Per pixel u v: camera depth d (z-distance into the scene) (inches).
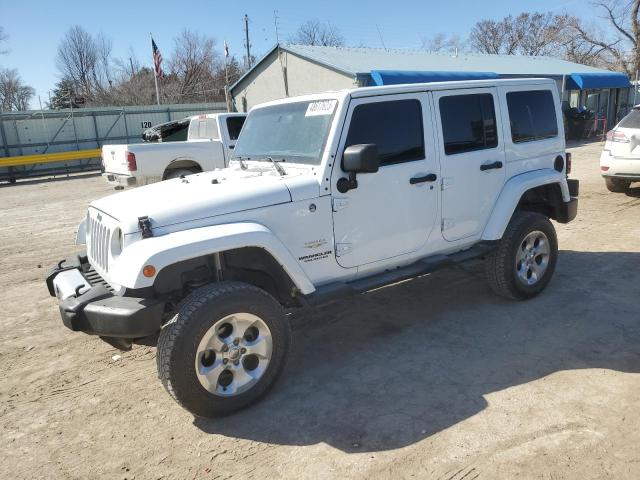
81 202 534.6
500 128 189.8
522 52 2399.1
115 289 132.6
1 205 548.1
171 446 126.6
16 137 936.9
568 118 934.4
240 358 135.5
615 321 180.2
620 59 1696.6
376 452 119.4
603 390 138.1
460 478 109.4
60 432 135.1
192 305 126.8
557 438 119.5
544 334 173.6
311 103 162.2
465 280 229.3
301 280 142.6
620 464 110.2
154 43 1259.2
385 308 204.7
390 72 759.1
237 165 181.2
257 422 134.0
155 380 159.9
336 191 152.0
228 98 1014.4
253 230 133.3
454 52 1151.0
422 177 167.8
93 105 1802.4
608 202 374.0
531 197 210.7
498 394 139.6
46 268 286.8
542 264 204.1
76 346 187.0
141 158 406.0
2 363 175.6
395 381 150.2
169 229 131.8
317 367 161.6
